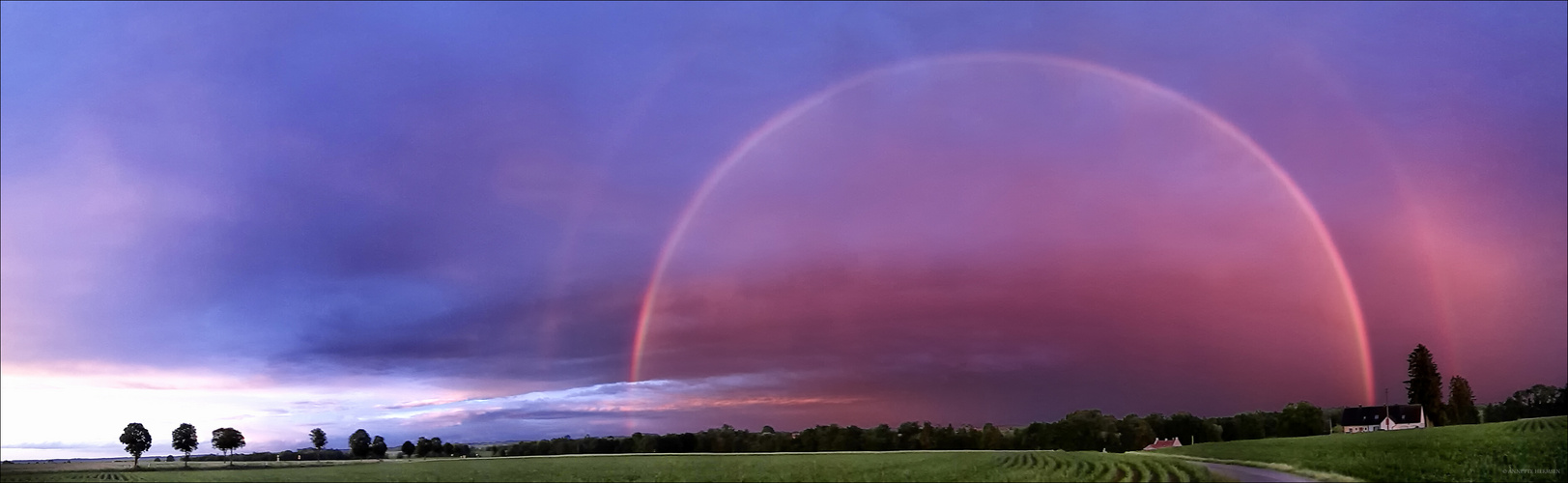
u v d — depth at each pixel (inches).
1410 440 3538.4
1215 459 3250.5
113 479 3720.5
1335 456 3056.1
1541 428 3503.9
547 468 4402.1
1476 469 2667.3
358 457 6850.4
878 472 3326.8
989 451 5319.9
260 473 4037.9
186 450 5920.3
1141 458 3595.0
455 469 4362.7
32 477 3858.3
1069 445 7234.3
